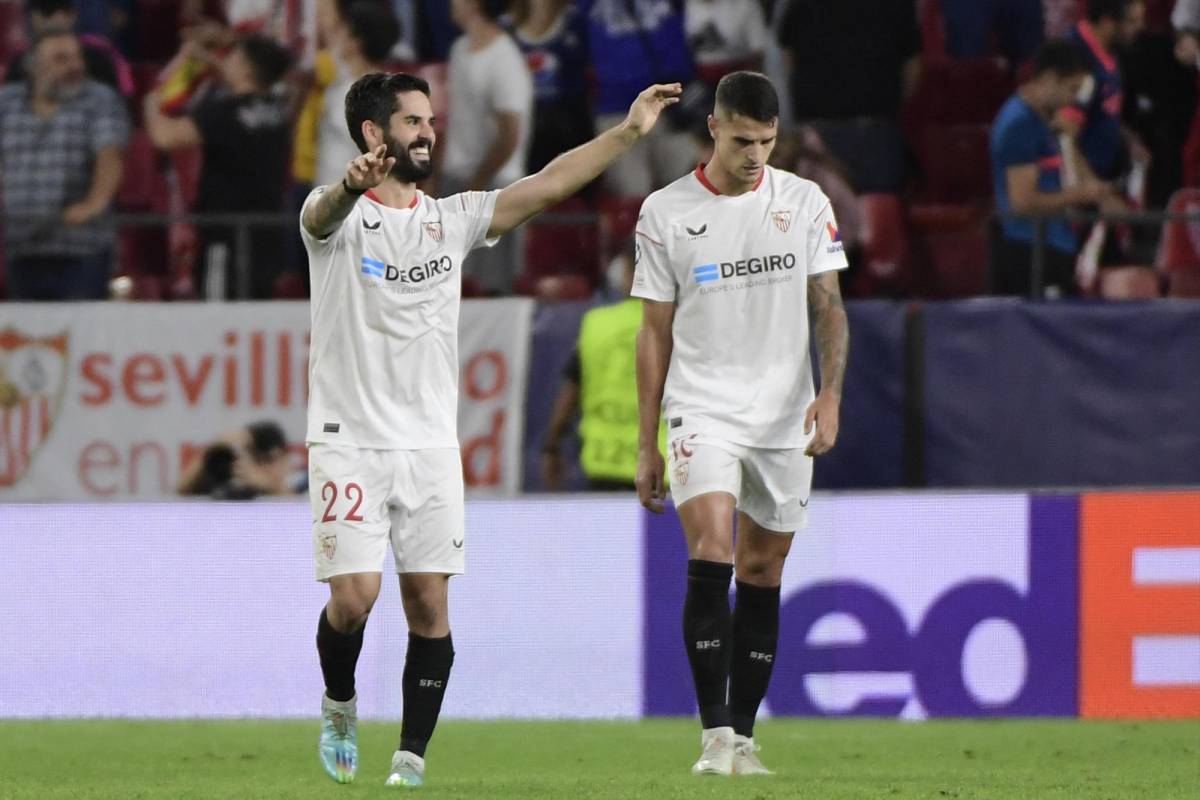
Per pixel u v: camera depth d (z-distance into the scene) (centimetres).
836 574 3191
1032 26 4522
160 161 4412
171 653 3256
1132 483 3566
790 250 2050
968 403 3578
